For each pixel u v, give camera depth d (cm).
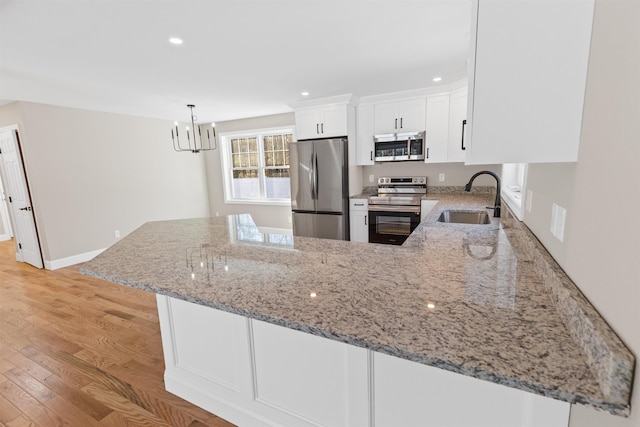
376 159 434
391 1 180
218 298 109
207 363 171
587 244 79
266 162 583
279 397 149
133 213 514
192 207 617
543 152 91
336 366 131
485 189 411
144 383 200
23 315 295
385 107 418
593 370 64
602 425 70
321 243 183
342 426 134
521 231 160
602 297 69
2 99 378
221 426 165
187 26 203
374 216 418
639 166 55
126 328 269
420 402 116
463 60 280
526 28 89
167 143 565
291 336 140
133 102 409
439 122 388
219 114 521
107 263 152
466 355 72
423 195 429
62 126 424
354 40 232
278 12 189
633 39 58
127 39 219
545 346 74
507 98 92
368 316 92
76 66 267
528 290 106
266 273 132
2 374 212
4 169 436
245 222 262
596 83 77
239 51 247
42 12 178
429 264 136
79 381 203
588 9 82
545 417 96
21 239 452
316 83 345
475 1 92
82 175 447
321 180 430
